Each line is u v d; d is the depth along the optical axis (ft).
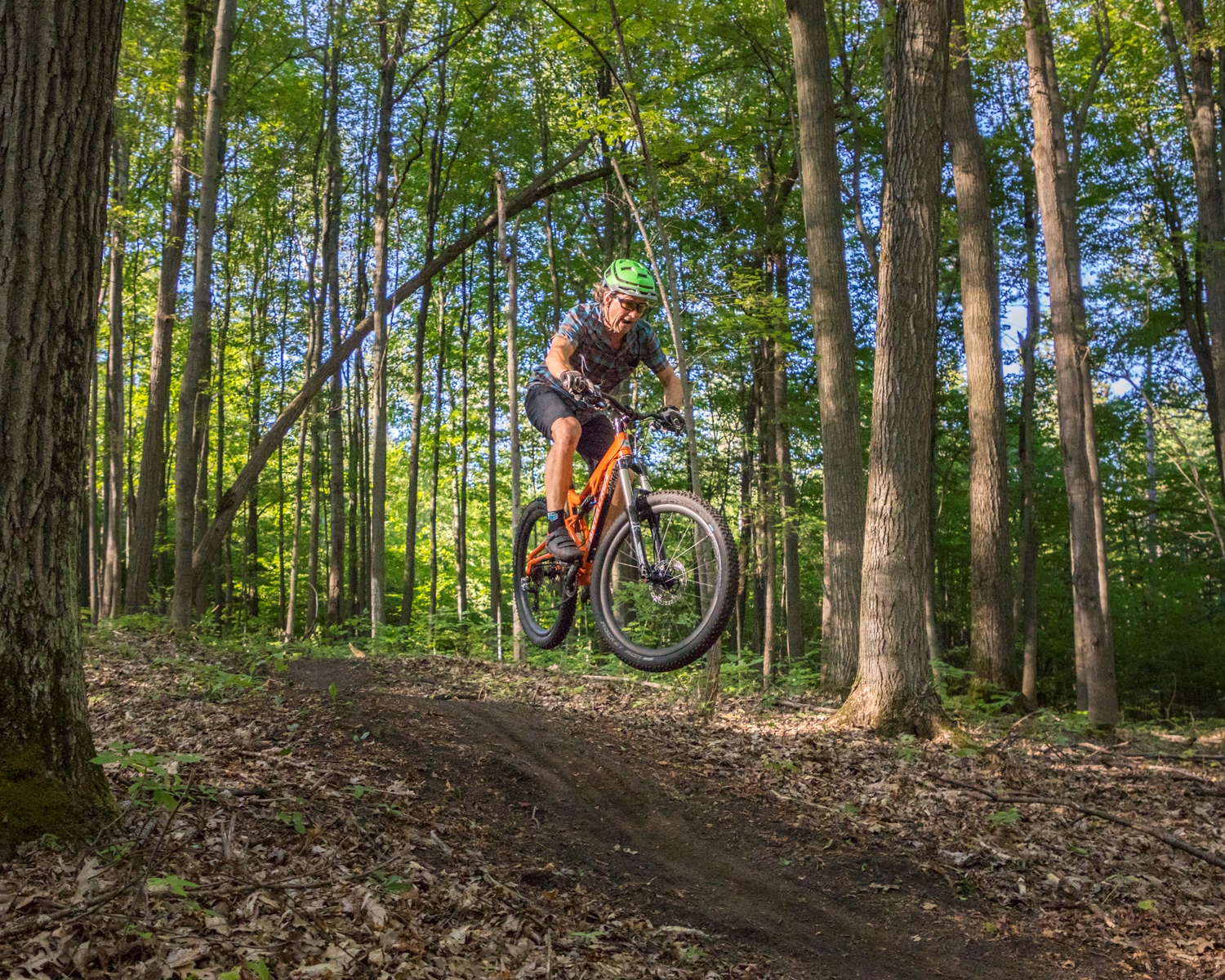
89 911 10.60
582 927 14.84
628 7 39.58
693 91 54.29
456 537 87.40
